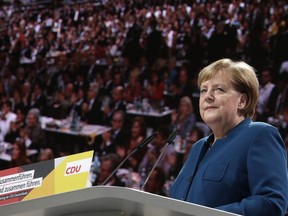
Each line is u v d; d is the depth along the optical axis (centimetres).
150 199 134
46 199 137
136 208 138
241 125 216
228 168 203
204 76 222
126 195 134
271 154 201
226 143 212
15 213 138
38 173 167
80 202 135
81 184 164
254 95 220
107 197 134
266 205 185
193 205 134
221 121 216
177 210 133
